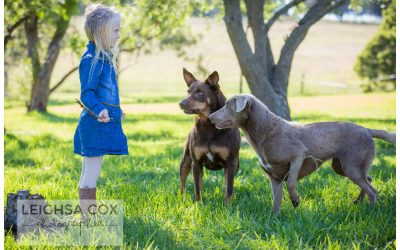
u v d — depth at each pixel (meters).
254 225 5.20
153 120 19.83
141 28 17.25
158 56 65.00
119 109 5.38
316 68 58.06
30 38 22.45
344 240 4.84
